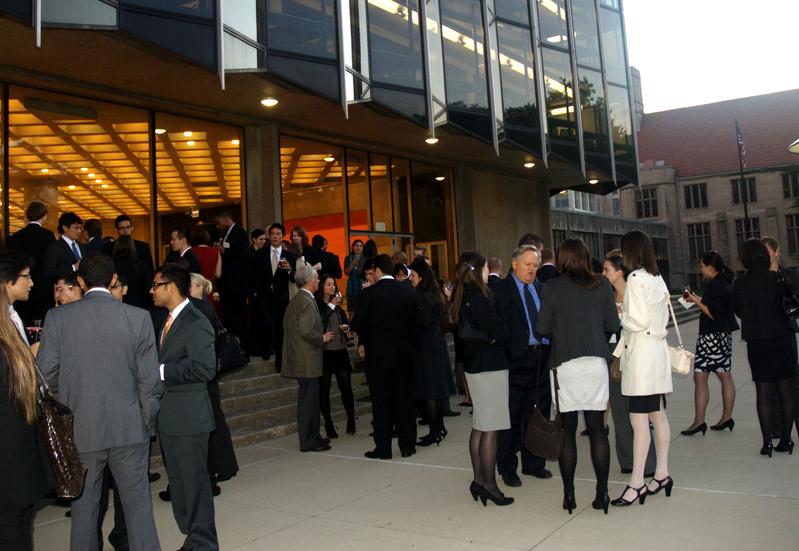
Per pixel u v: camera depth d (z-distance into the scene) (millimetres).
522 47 16562
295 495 5746
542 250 7000
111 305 3910
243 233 10008
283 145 13672
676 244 57406
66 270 7156
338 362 8188
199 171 12133
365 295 6914
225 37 9711
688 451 6535
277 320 9734
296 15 10750
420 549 4367
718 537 4293
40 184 9938
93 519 3789
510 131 15922
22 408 3311
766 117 58719
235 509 5414
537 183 21500
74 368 3799
